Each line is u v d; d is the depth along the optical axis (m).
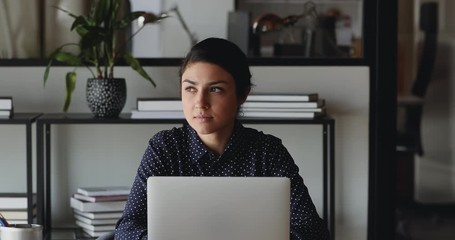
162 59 4.23
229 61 2.34
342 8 4.33
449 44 4.51
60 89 4.14
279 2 4.40
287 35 4.35
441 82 4.55
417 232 4.62
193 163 2.50
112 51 3.91
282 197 2.13
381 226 4.27
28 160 3.78
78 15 4.23
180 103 3.82
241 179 2.12
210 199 2.12
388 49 4.26
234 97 2.37
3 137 4.12
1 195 3.85
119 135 4.16
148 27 4.27
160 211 2.11
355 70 4.23
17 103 4.14
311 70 4.21
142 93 4.17
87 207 3.82
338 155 4.24
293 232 2.40
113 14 3.86
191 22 4.36
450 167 4.65
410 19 4.48
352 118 4.23
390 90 4.27
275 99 3.86
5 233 2.44
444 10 4.48
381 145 4.27
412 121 4.55
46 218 4.05
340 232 4.25
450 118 4.57
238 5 4.39
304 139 4.22
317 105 3.87
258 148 2.54
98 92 3.84
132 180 4.18
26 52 4.19
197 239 2.12
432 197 4.66
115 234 2.43
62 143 4.15
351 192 4.25
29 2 4.20
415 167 4.58
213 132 2.36
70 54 3.92
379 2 4.26
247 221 2.12
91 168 4.17
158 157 2.49
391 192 4.27
